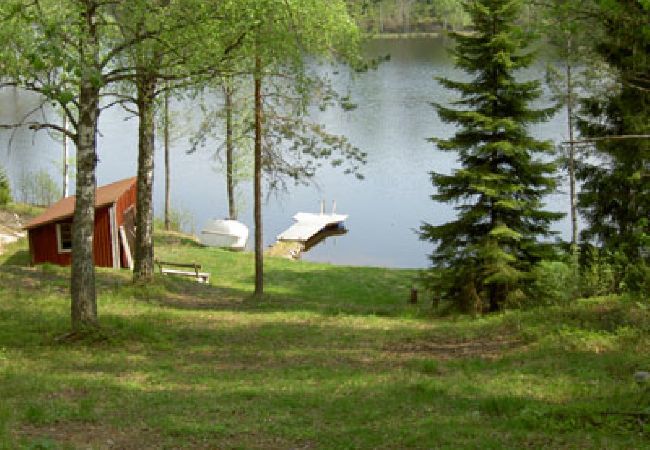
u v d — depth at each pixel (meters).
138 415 10.54
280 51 18.67
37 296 20.92
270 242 42.03
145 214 24.08
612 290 20.77
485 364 14.62
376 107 75.19
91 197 16.19
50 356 14.73
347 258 39.56
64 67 11.76
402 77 89.50
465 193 22.61
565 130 56.34
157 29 15.78
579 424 9.55
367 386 12.58
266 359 15.48
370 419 10.40
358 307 24.33
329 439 9.35
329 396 11.84
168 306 22.31
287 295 29.19
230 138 32.31
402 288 31.44
